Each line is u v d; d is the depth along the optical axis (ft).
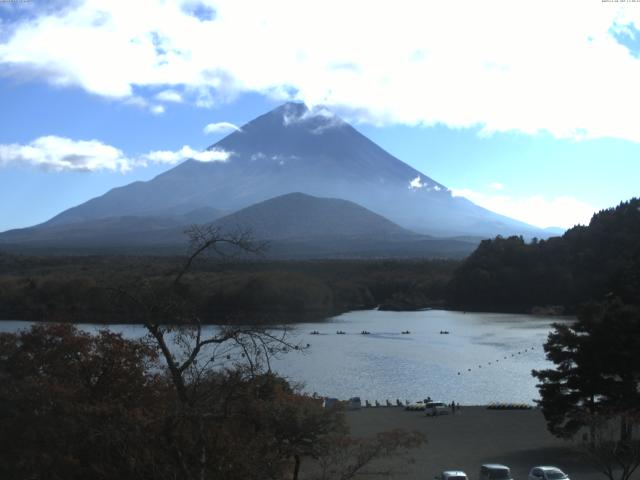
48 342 80.64
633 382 147.64
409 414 205.16
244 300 413.39
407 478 125.49
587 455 122.31
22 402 67.87
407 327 530.27
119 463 60.90
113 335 82.43
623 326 146.20
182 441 59.36
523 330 504.02
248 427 63.77
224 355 73.51
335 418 71.15
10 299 444.55
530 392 258.78
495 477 117.80
